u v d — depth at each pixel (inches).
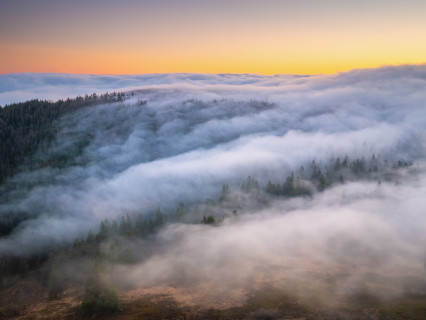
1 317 3922.2
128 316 3120.1
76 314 3442.4
